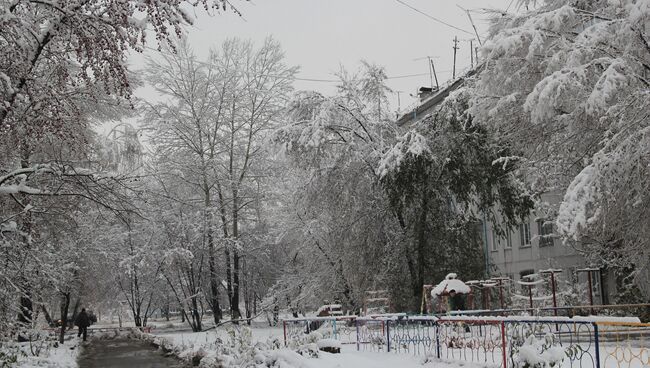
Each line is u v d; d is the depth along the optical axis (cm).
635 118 1564
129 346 2961
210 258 3869
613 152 1571
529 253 3428
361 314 2912
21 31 1186
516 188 2689
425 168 2778
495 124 2005
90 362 2150
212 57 4034
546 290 2905
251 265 4412
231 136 4012
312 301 3638
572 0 1925
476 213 2998
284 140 3139
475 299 2781
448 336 1359
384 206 3088
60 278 2298
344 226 3145
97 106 2050
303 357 1339
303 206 3309
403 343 1479
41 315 3866
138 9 1141
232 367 1523
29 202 1502
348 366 1268
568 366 1084
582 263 2905
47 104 1252
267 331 3150
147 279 4300
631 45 1658
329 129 3131
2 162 1512
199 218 3719
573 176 2008
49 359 1941
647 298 2281
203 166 3797
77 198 1606
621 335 1680
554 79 1641
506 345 1131
